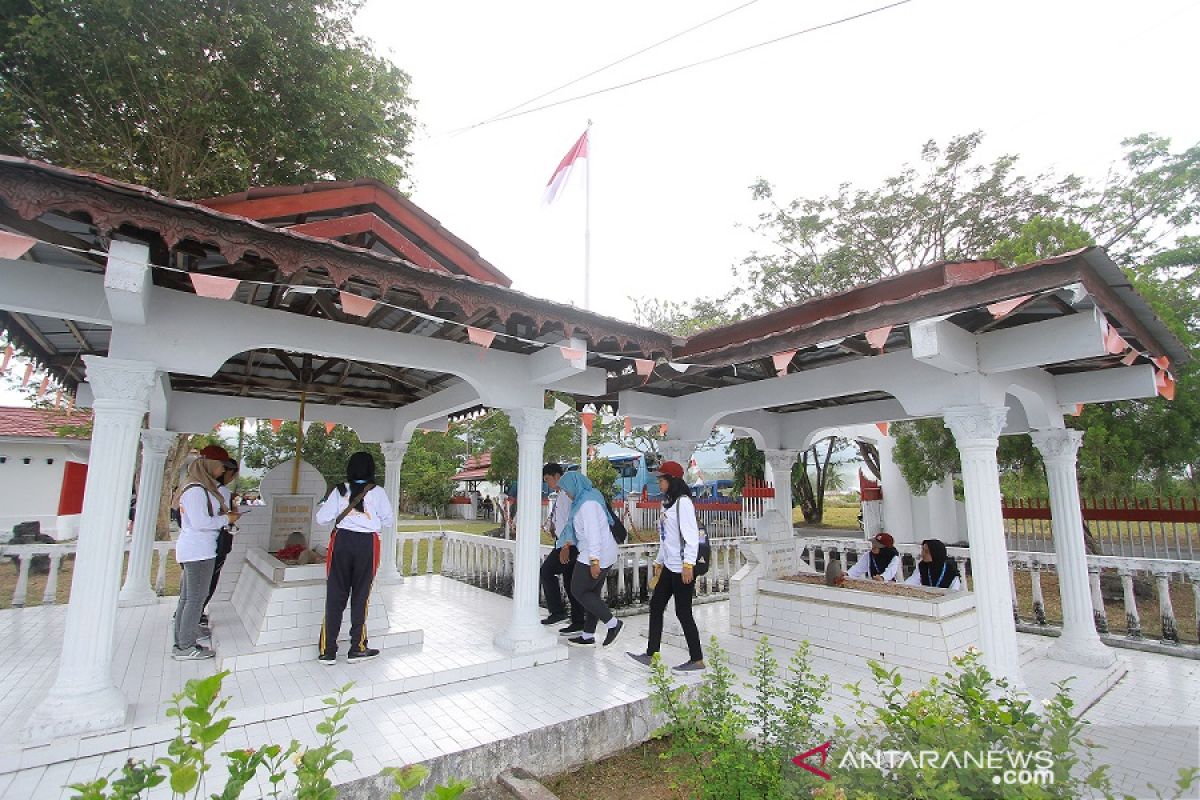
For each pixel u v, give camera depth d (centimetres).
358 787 307
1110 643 645
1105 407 793
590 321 466
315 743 350
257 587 555
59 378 620
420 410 768
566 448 1997
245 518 690
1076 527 573
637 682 470
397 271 363
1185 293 834
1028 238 826
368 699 425
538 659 516
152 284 376
